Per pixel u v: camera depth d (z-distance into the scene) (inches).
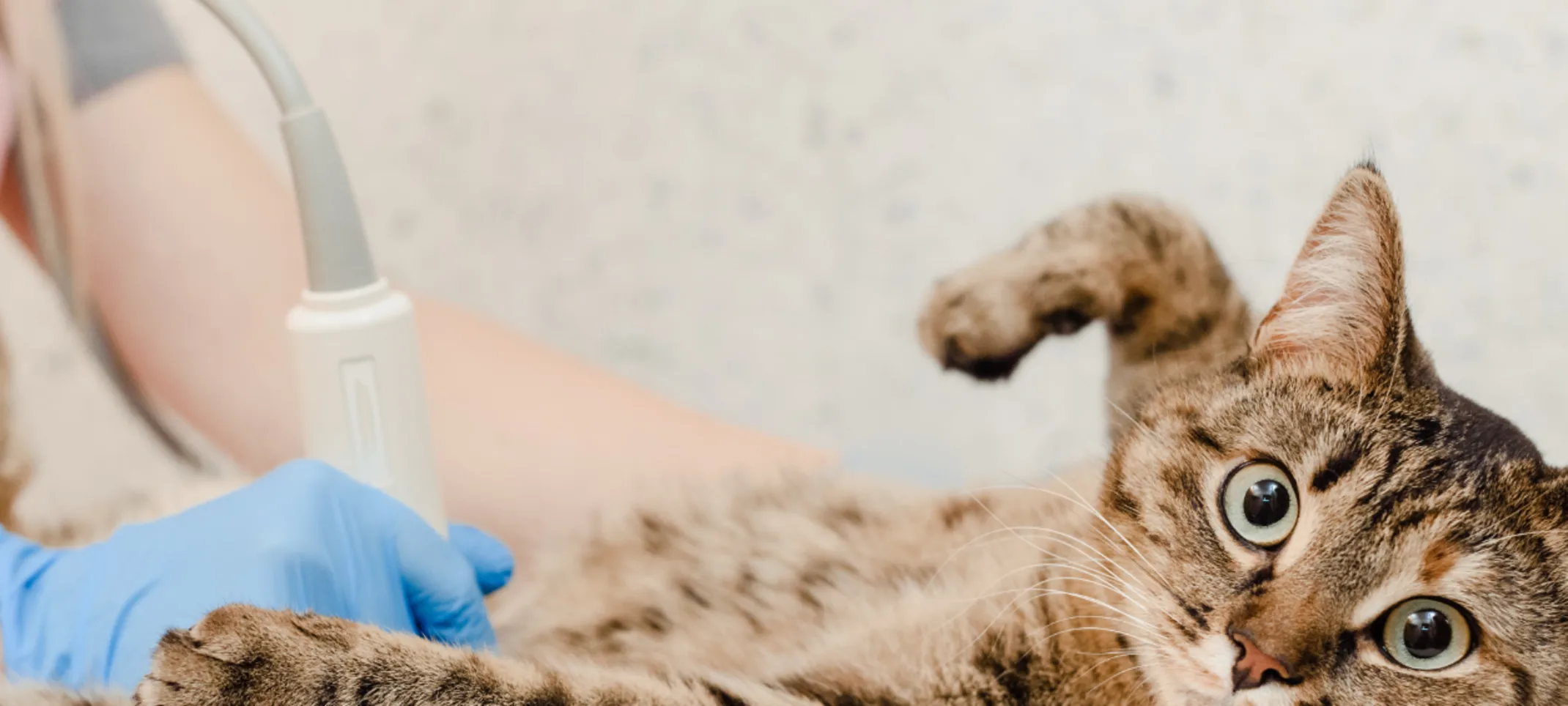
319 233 21.0
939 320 25.5
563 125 28.0
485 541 24.7
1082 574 23.8
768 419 27.6
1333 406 22.9
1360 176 22.3
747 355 27.7
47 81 28.3
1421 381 22.9
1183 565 23.2
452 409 27.7
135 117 29.1
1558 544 21.4
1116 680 23.4
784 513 26.3
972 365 25.4
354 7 28.2
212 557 21.6
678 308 28.1
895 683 23.6
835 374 27.2
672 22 27.0
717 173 27.4
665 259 28.0
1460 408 22.7
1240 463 23.2
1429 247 23.4
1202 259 24.5
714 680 22.7
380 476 21.8
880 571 25.3
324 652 20.1
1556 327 22.9
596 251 28.3
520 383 27.9
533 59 27.8
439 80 28.3
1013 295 25.0
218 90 29.8
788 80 26.7
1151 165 24.9
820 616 25.2
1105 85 25.0
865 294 26.9
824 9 26.2
